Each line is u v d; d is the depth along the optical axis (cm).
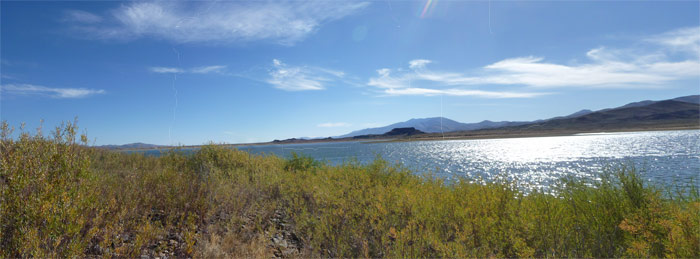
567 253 345
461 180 604
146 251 390
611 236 375
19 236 314
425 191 546
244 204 605
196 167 999
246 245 423
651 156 3066
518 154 4397
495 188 518
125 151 1260
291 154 1256
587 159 3153
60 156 428
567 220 412
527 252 332
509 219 412
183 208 531
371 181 731
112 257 356
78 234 348
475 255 349
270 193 716
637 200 446
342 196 552
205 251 391
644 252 339
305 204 583
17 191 351
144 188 569
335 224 453
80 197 401
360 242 416
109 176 679
